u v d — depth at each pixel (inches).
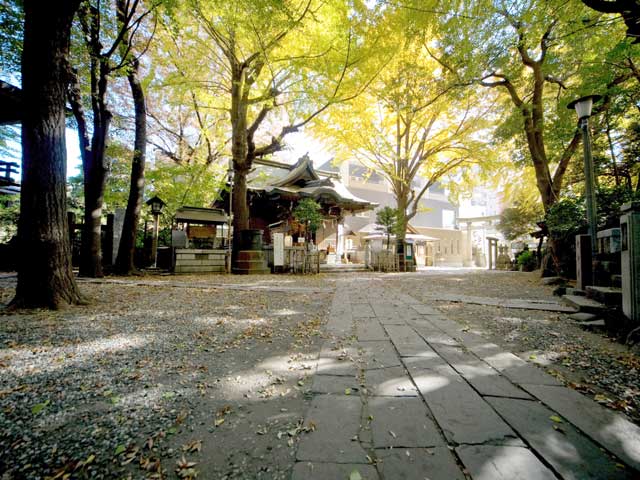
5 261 463.5
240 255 459.8
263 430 64.4
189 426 66.4
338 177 853.8
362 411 70.3
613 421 65.0
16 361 104.5
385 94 456.4
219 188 674.8
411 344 119.9
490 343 120.6
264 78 472.4
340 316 169.6
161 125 637.9
